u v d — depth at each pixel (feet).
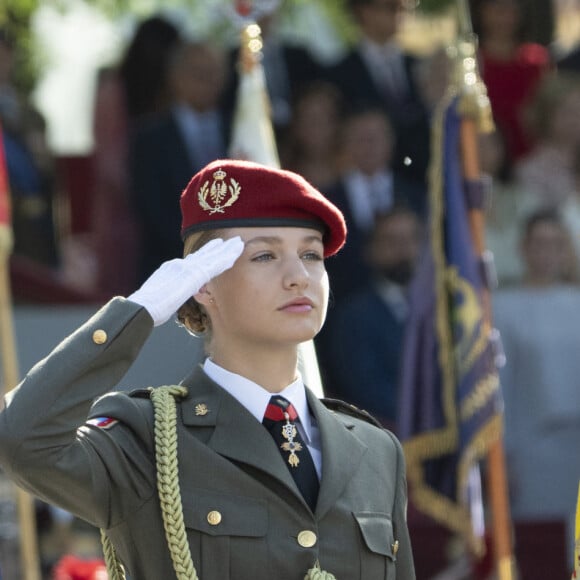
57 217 102.78
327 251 39.52
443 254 69.05
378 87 101.76
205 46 96.63
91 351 35.78
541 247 93.91
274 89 100.68
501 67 102.53
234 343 38.70
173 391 38.93
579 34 117.19
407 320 70.54
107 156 98.32
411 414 69.67
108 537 38.50
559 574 86.63
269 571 37.17
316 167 98.12
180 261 37.29
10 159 98.12
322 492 38.06
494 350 68.64
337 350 91.56
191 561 36.96
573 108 100.32
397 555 39.63
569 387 91.04
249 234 38.22
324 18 110.11
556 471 90.17
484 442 68.03
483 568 83.20
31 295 93.91
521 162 100.53
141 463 37.55
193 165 95.61
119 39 111.75
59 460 35.42
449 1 107.55
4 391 76.74
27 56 108.88
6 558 78.74
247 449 37.96
